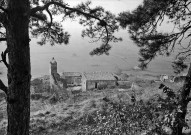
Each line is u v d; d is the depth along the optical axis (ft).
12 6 14.62
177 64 29.55
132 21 24.98
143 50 27.04
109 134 16.97
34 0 24.26
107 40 24.49
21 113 15.26
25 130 15.55
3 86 15.51
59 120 42.37
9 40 14.97
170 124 11.66
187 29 26.45
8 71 15.33
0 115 52.16
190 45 28.09
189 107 44.34
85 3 23.43
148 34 26.58
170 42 26.50
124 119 16.25
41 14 24.98
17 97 15.08
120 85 174.09
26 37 15.23
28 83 15.64
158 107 12.55
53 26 25.62
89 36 25.25
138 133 17.52
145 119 15.25
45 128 39.34
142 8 25.29
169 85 62.39
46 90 188.24
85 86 173.88
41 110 55.72
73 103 62.54
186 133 28.71
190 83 23.29
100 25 24.04
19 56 14.98
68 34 26.91
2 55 15.47
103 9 23.71
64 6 19.45
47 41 27.17
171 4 25.36
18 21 14.78
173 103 11.94
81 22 24.26
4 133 37.32
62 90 167.32
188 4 25.21
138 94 54.13
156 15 25.46
